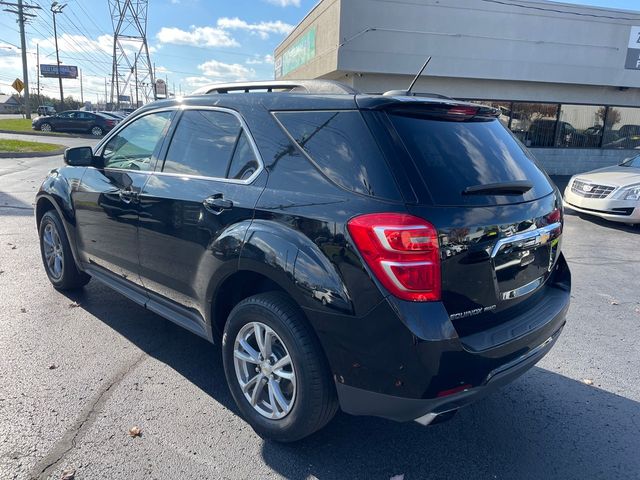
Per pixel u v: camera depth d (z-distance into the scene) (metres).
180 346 3.88
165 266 3.37
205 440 2.78
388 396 2.28
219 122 3.16
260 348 2.73
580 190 9.32
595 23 16.19
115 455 2.62
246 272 2.77
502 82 16.50
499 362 2.40
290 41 22.12
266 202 2.66
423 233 2.17
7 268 5.49
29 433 2.75
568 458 2.78
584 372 3.75
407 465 2.68
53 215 4.64
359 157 2.39
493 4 15.35
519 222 2.54
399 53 15.06
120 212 3.71
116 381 3.33
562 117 17.36
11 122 35.69
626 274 6.28
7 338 3.88
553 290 3.12
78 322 4.22
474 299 2.38
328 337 2.37
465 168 2.48
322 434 2.91
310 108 2.69
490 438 2.93
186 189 3.17
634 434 3.01
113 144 4.11
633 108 17.84
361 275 2.24
